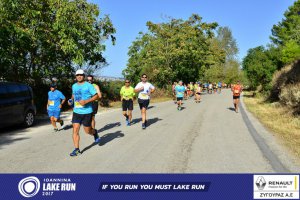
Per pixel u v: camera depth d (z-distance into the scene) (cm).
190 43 3716
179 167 634
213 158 702
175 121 1321
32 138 948
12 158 707
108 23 1928
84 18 1788
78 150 733
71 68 1925
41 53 1748
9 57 1491
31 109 1189
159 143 864
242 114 1584
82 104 719
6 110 1045
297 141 884
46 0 1695
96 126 1183
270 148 797
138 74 3588
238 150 779
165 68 3459
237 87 1672
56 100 1071
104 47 1914
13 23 1498
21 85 1169
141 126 1180
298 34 2631
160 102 2586
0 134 1027
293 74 2028
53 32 1702
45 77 1841
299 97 1494
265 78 2605
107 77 2638
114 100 2595
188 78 4275
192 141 892
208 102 2489
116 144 849
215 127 1152
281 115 1494
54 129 1088
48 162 671
